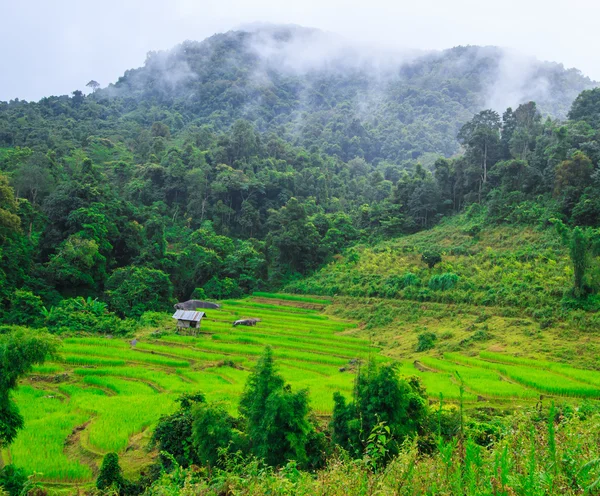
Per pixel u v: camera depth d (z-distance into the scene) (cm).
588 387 3169
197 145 12019
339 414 2008
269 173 10744
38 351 2012
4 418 1983
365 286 6956
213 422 1945
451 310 5556
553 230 6291
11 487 1777
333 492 725
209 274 8306
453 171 9094
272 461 1794
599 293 4525
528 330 4575
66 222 7369
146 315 6400
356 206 11512
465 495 601
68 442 2595
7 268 6191
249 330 5888
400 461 733
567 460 618
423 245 7719
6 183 6619
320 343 5275
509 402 3012
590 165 6431
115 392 3734
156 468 2128
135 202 9875
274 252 8806
